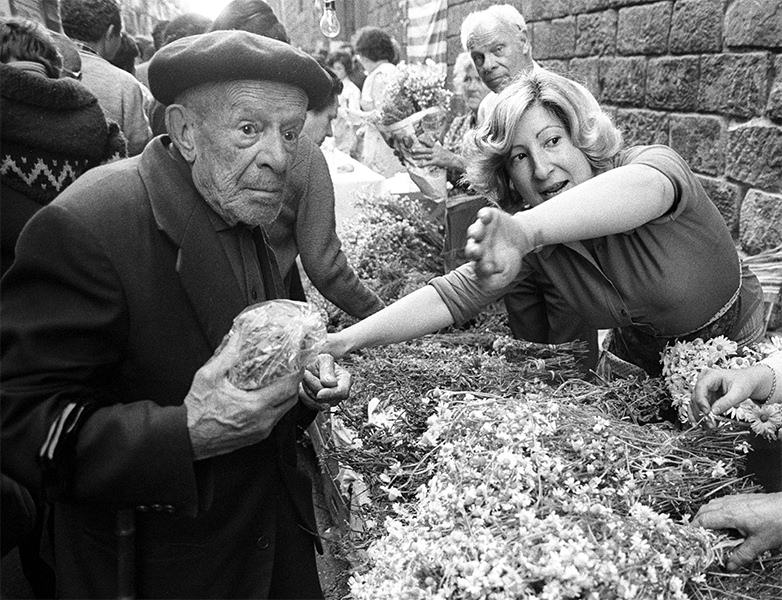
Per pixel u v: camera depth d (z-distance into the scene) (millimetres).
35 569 2289
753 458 1944
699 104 4555
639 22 5051
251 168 1355
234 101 1320
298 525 1685
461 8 8492
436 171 3582
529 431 1681
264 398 1300
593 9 5602
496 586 1309
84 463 1289
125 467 1280
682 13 4594
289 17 14703
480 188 2125
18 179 2072
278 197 1415
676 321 2014
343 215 4477
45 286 1312
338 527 2047
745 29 4062
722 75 4324
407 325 1976
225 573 1512
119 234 1333
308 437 2570
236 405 1289
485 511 1479
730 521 1527
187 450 1297
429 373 2289
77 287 1306
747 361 1959
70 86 2164
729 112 4285
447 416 1806
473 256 1594
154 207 1369
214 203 1401
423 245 3730
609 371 2430
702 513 1569
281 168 1375
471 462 1616
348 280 2643
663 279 1928
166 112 1397
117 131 2418
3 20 2150
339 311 3174
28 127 2061
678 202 1856
